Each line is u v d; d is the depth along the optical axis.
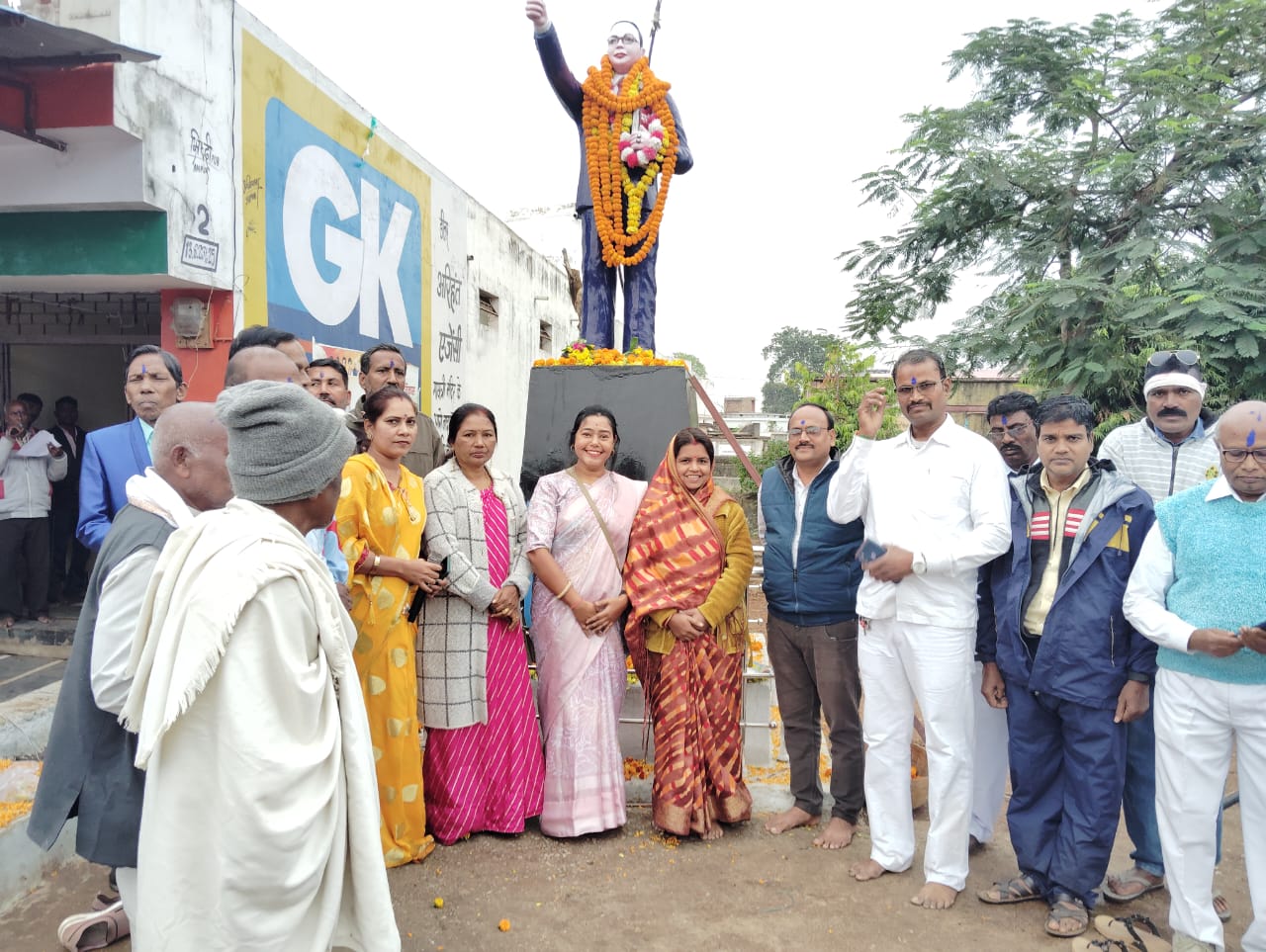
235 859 1.63
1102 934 2.98
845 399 12.79
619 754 3.84
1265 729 2.66
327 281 6.93
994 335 10.11
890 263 12.50
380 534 3.42
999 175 10.55
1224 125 9.41
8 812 3.20
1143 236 9.58
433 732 3.66
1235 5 9.84
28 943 2.83
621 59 5.02
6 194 4.79
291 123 6.32
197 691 1.64
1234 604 2.68
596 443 3.85
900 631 3.30
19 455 5.78
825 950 2.91
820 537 3.70
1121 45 11.15
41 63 4.38
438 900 3.15
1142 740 3.27
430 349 9.31
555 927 3.02
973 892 3.36
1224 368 8.09
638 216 5.04
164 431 2.18
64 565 6.57
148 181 4.79
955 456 3.28
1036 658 3.13
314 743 1.74
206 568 1.72
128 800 2.12
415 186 8.78
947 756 3.22
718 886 3.34
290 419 1.84
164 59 4.92
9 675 4.96
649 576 3.74
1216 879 3.49
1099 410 9.38
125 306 6.43
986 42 11.23
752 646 5.11
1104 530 3.06
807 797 3.92
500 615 3.70
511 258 12.23
